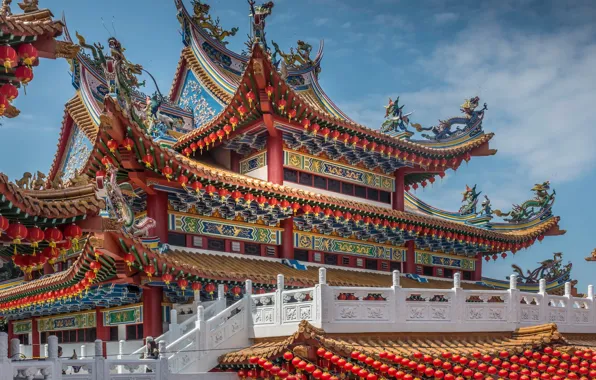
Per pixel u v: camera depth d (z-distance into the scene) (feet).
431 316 68.74
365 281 99.66
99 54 86.12
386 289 66.85
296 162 104.27
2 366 44.27
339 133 103.96
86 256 70.54
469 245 127.24
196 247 88.84
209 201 88.02
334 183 110.73
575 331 81.46
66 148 114.62
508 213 136.98
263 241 96.99
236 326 70.08
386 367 58.39
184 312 81.25
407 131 118.42
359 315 65.16
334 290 64.59
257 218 96.07
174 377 62.13
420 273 122.72
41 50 46.62
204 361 66.64
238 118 97.76
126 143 77.46
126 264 71.61
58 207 49.73
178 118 115.44
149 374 60.39
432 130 124.06
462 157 126.62
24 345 112.78
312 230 104.27
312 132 100.32
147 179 82.07
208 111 116.26
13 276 148.66
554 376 63.57
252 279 80.07
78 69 107.76
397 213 108.37
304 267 96.89
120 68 78.48
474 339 70.49
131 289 81.97
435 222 114.73
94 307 94.07
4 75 47.14
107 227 53.47
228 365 66.28
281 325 67.26
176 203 87.30
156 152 77.97
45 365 47.57
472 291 72.08
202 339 67.00
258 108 95.66
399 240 117.08
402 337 66.69
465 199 136.36
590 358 64.34
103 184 52.85
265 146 102.73
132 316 85.56
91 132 101.76
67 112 111.14
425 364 60.08
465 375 60.80
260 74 90.84
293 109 96.02
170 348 64.80
